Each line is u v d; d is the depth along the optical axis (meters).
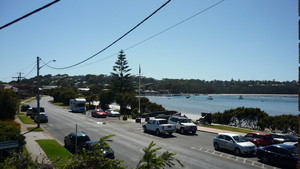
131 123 41.75
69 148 21.75
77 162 6.65
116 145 23.31
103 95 72.00
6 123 20.69
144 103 61.47
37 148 20.86
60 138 27.61
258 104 155.88
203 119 42.16
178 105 131.00
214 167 16.45
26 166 7.28
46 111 62.72
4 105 32.31
